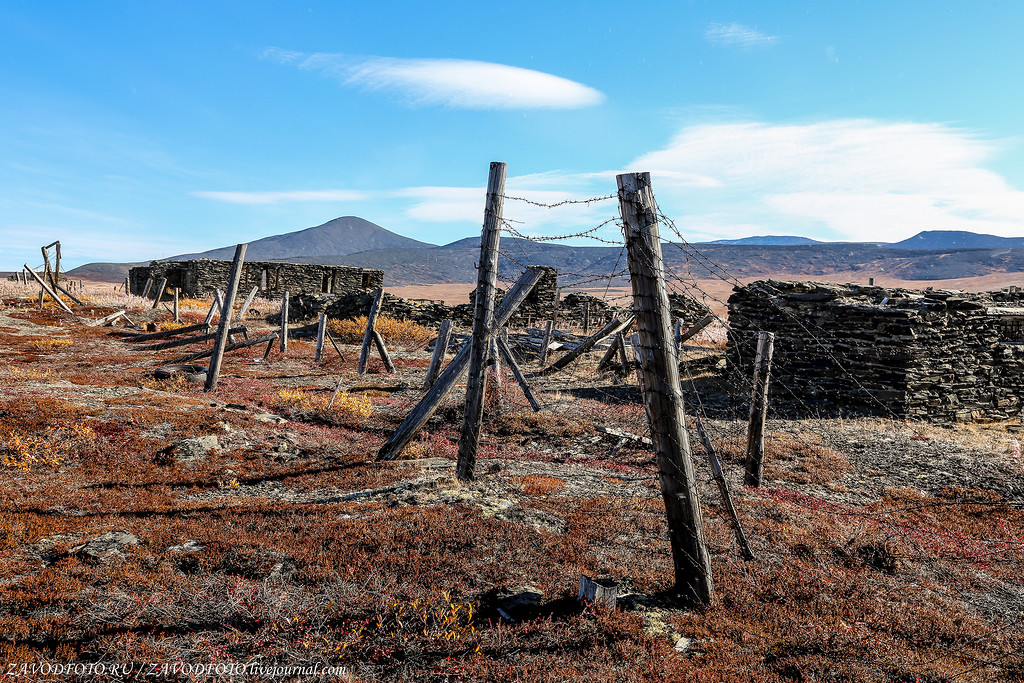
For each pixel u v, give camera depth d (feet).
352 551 22.38
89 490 29.19
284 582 19.58
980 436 56.85
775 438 52.47
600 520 28.71
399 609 17.71
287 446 41.09
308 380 70.44
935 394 64.80
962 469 45.21
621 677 15.17
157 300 130.93
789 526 30.12
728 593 21.67
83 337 95.30
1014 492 40.45
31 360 70.08
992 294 74.23
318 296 142.72
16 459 31.94
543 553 23.66
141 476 32.63
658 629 18.61
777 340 74.08
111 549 21.49
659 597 21.01
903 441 52.95
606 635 17.47
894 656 17.84
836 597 22.16
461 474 35.94
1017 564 28.12
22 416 36.14
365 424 50.85
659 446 20.99
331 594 18.42
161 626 16.17
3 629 15.30
